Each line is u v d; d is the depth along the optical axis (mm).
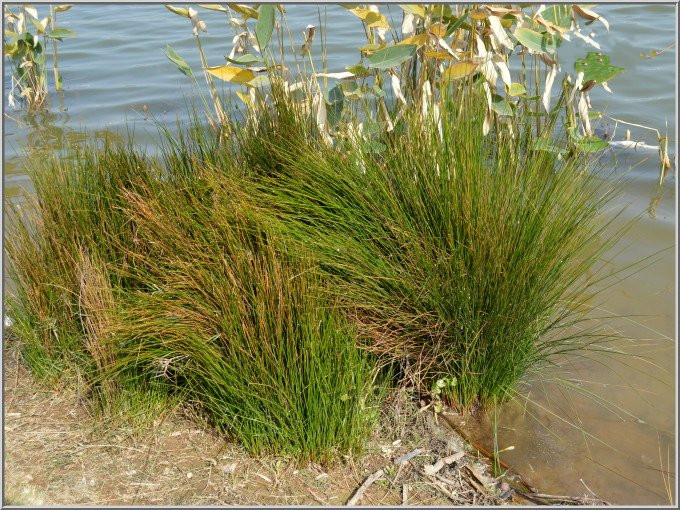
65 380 3303
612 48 7102
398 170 3334
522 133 4324
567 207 3213
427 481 2781
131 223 3465
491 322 3041
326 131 3926
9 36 6859
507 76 3980
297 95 4133
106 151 3797
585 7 4355
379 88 4035
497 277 2992
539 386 3357
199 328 2963
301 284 2939
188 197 3535
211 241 3172
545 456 2955
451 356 3164
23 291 3436
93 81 7621
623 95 6367
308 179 3469
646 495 2754
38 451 2906
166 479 2762
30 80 7043
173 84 7309
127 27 9500
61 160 3883
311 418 2818
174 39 8742
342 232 3305
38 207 3611
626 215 4652
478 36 3854
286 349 2859
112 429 3010
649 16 8125
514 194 3145
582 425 3117
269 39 3934
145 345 3000
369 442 2975
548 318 3393
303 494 2703
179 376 3133
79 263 3254
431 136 3352
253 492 2701
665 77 6570
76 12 10445
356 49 7629
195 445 2939
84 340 3234
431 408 3195
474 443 3021
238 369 2883
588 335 3305
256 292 2963
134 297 3154
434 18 3896
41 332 3367
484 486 2760
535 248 3074
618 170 5148
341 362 2900
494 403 3217
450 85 4082
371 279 3170
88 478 2762
